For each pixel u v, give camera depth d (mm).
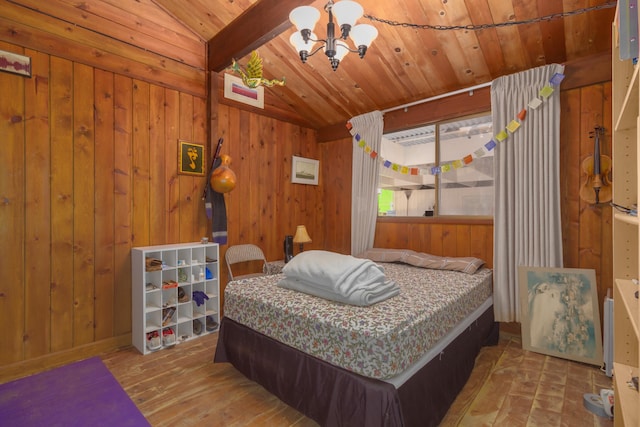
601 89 2410
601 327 2379
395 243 3596
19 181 2166
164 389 1978
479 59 2686
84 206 2439
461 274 2676
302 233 3764
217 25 2934
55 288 2314
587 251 2455
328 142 4301
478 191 3117
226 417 1713
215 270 3012
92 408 833
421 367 1586
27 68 2176
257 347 1936
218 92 3244
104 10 2518
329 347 1557
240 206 3477
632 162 1410
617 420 1401
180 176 2977
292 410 1778
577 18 2172
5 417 786
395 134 3727
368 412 1358
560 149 2555
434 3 2250
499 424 1643
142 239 2740
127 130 2654
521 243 2625
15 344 2160
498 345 2609
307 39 1928
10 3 2117
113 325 2580
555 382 2039
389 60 2906
